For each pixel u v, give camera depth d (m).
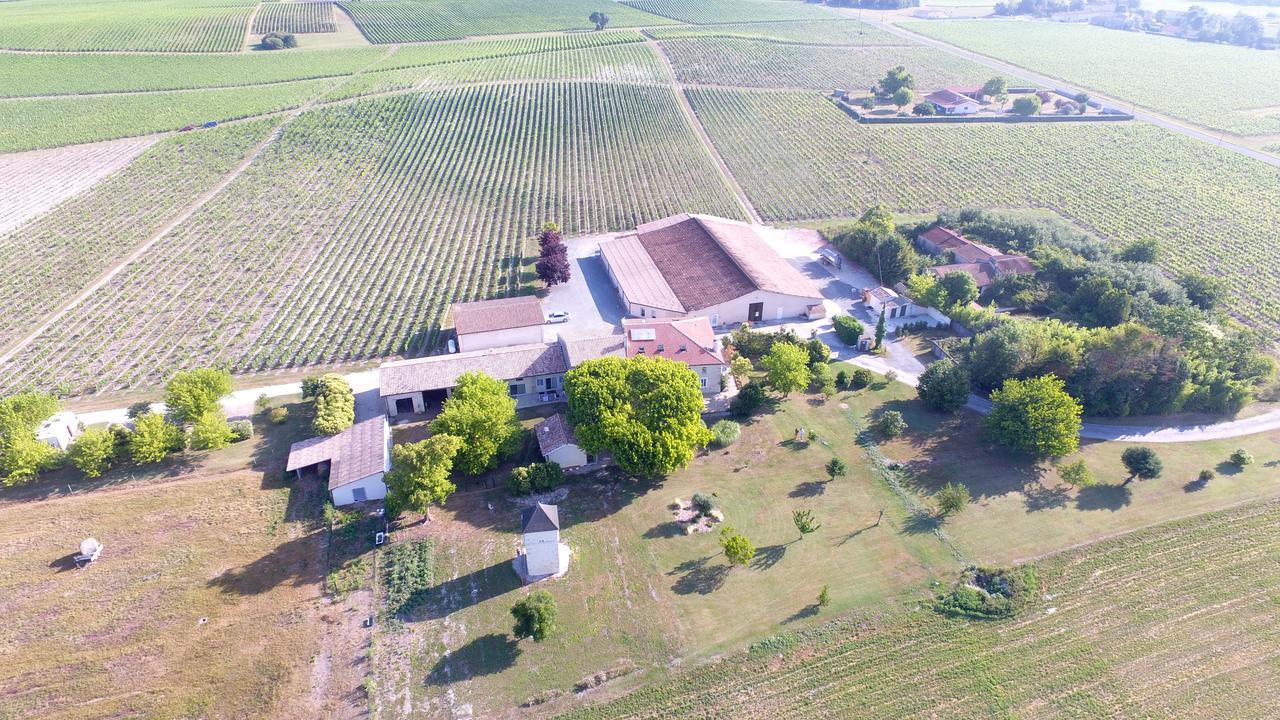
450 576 66.88
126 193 159.12
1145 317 97.94
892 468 80.44
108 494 75.94
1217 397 87.62
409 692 56.59
